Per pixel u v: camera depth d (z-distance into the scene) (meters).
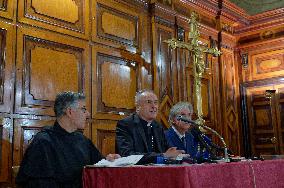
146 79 5.29
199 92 5.15
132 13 5.24
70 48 4.33
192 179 1.74
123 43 5.02
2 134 3.53
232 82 7.02
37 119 3.83
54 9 4.22
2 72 3.62
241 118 7.04
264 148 6.79
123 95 4.89
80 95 2.70
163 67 5.53
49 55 4.07
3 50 3.67
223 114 6.62
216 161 2.47
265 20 6.94
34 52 3.93
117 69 4.88
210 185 1.82
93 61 4.57
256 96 6.98
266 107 6.84
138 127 3.25
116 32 4.95
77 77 4.35
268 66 6.88
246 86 7.08
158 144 3.32
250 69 7.08
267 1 7.31
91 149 2.85
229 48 7.08
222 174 1.91
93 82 4.52
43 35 4.05
